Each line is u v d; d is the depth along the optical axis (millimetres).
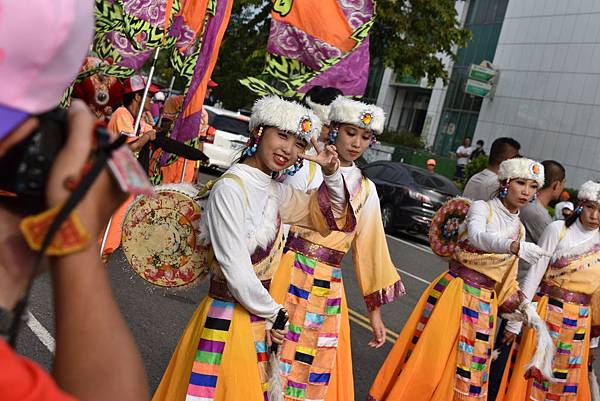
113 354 951
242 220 2803
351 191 3688
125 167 930
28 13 833
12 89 855
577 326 4695
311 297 3539
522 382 4648
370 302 3838
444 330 4242
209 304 2928
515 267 4391
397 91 35188
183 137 4984
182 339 2980
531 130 26047
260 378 2906
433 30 19594
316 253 3566
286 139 2887
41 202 942
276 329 2920
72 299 922
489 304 4297
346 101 3682
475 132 28469
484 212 4262
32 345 4453
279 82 4102
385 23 18906
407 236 14633
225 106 20766
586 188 4613
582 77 24547
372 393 4355
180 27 4977
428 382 4199
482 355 4277
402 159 26266
